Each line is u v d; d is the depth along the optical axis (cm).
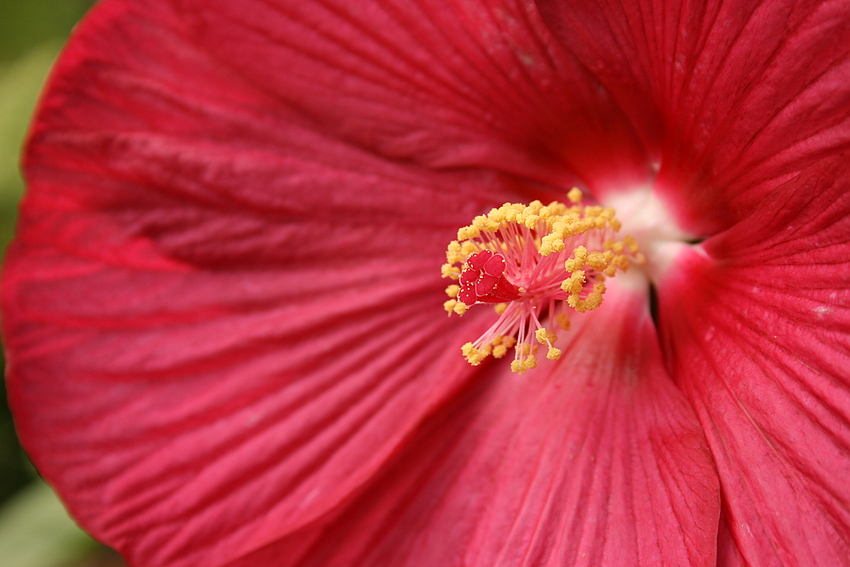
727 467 28
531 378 31
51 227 31
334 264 31
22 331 31
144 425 31
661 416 30
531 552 30
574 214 30
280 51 30
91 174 31
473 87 30
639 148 31
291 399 31
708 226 30
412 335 31
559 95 30
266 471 31
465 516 30
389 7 30
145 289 31
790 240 28
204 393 31
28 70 42
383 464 31
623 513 29
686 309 30
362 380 31
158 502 31
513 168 31
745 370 28
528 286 30
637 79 30
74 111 30
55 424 31
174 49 30
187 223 31
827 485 27
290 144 31
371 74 31
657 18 29
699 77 29
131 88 30
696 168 29
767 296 28
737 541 28
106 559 38
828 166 27
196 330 31
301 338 31
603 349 31
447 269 30
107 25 30
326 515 31
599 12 29
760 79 28
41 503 36
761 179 28
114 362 31
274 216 31
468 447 31
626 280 31
